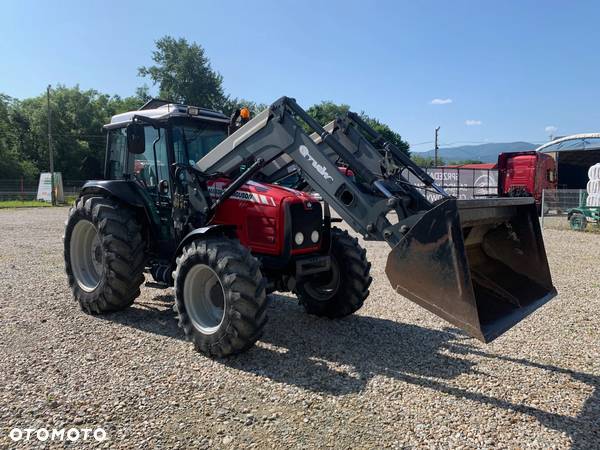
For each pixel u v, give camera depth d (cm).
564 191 1786
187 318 430
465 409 332
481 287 389
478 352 445
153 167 550
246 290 396
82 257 563
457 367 407
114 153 622
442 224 325
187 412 319
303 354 430
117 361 402
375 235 384
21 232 1377
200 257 416
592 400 350
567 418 322
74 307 565
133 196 526
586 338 489
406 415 322
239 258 400
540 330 514
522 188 2402
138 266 522
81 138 5250
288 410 325
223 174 489
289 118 438
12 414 312
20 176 4375
